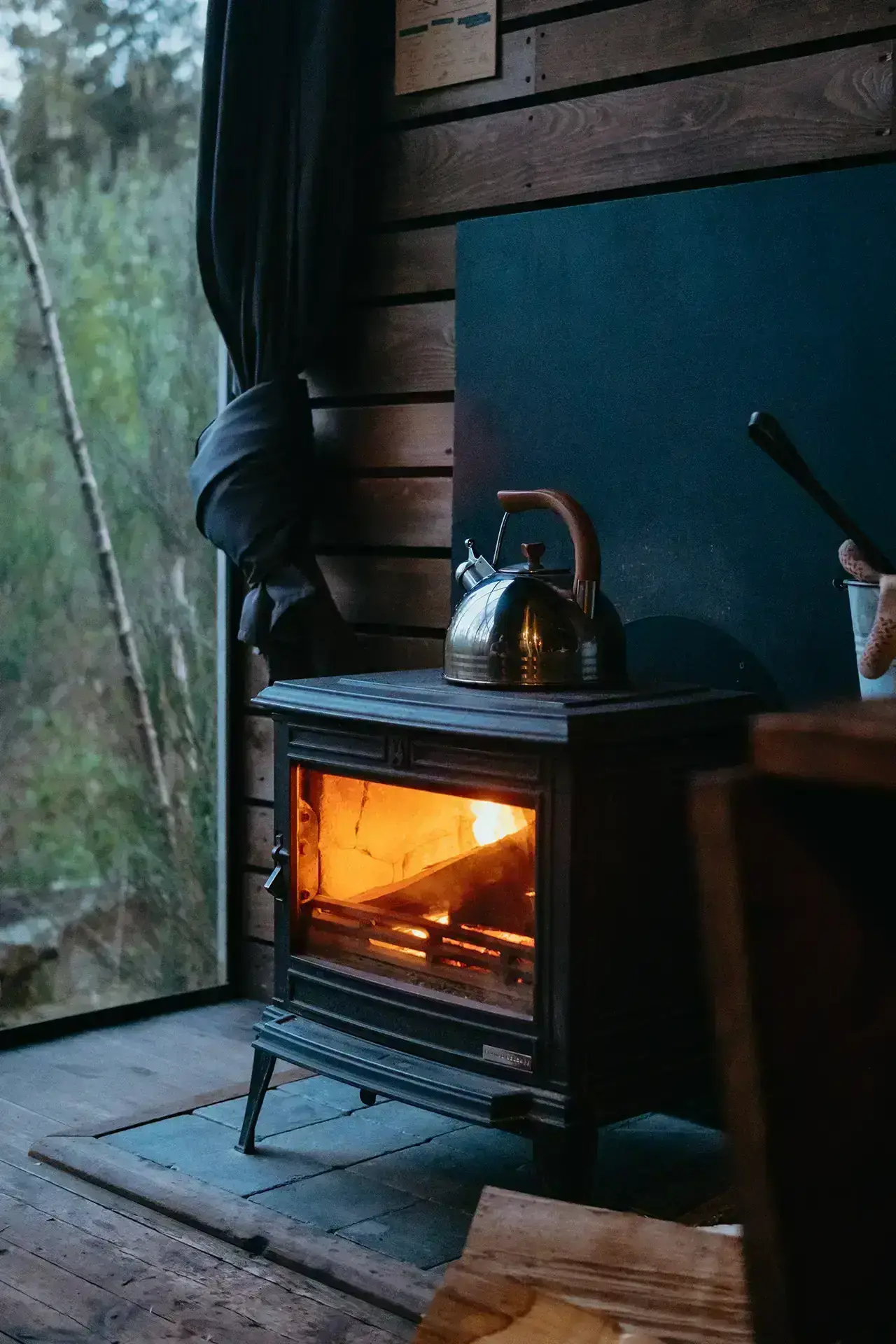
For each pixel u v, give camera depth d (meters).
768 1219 0.46
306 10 2.96
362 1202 2.25
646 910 2.10
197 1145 2.48
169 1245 2.13
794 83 2.36
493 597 2.21
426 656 3.01
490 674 2.18
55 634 3.02
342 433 3.14
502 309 2.75
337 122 2.96
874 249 2.25
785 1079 0.46
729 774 0.43
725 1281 1.00
